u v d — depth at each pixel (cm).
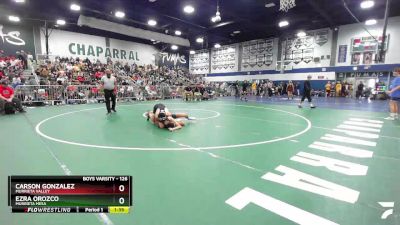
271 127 704
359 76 2084
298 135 598
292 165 382
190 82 2648
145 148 473
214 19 1437
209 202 265
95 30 2355
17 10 1644
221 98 2133
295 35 2367
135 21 1962
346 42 2088
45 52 2164
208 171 355
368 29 1970
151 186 304
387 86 1939
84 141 525
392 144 511
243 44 2791
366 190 296
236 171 356
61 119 823
